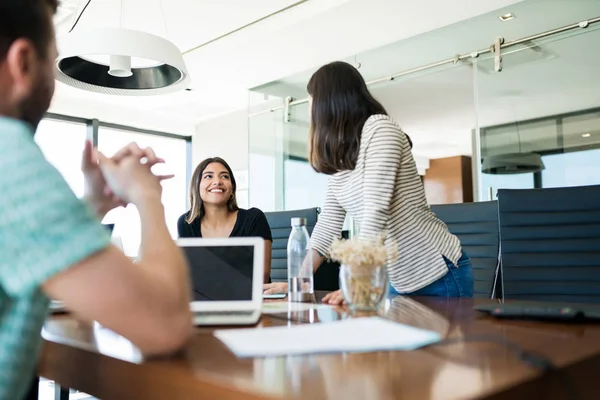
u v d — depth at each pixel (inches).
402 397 17.6
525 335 29.2
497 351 24.9
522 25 130.5
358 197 56.8
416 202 57.2
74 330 33.4
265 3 119.3
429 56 149.2
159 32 134.7
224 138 219.8
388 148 52.9
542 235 67.5
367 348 25.4
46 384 94.6
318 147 57.4
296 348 25.4
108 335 31.3
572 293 64.2
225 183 92.2
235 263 40.9
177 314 22.1
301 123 173.0
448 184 306.2
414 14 123.9
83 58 76.5
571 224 66.1
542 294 65.9
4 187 17.2
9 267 17.2
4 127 18.8
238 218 92.7
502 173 144.3
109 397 25.1
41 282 17.4
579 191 66.6
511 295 67.5
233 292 39.7
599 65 124.9
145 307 20.1
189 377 20.9
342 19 127.3
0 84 20.3
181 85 81.7
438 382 19.4
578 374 22.8
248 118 190.1
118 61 73.1
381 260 41.3
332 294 49.7
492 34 136.6
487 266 82.2
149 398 22.8
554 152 136.6
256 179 186.5
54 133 194.2
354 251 41.0
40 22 20.9
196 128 233.5
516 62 136.7
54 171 18.6
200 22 129.1
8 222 17.1
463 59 143.8
